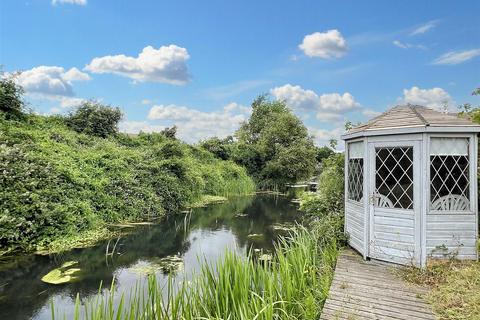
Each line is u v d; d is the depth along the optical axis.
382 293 3.82
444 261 4.45
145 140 17.27
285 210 13.98
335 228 6.14
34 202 7.05
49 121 12.74
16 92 10.47
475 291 3.65
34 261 6.38
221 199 16.95
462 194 4.62
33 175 7.52
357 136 5.31
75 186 8.68
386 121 5.19
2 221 6.33
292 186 25.06
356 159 5.62
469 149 4.61
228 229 9.99
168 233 9.24
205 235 9.16
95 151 11.23
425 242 4.49
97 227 8.77
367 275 4.40
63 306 4.59
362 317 3.26
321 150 27.11
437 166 4.61
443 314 3.30
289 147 24.83
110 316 2.58
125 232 9.02
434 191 4.60
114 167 10.72
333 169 7.86
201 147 22.20
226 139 28.34
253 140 30.44
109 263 6.45
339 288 3.98
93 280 5.55
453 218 4.53
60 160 8.87
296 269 4.15
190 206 14.24
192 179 14.91
